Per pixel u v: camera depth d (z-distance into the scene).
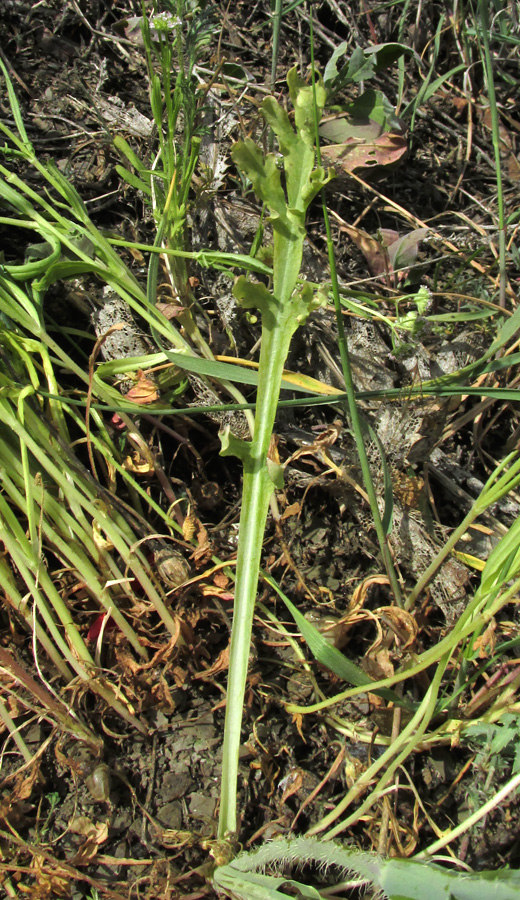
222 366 0.30
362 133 0.45
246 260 0.30
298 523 0.35
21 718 0.29
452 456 0.38
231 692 0.26
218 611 0.32
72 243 0.32
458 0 0.52
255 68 0.49
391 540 0.33
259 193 0.26
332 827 0.28
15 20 0.46
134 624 0.31
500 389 0.30
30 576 0.28
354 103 0.45
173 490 0.35
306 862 0.27
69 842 0.27
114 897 0.25
